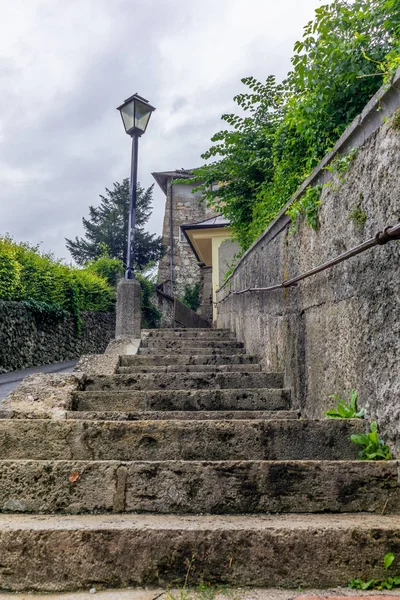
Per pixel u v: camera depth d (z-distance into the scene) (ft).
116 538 5.54
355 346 8.23
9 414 10.04
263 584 5.40
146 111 23.98
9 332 29.09
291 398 12.19
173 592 5.26
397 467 6.56
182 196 75.20
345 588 5.31
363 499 6.53
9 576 5.45
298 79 11.63
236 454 8.15
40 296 34.60
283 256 13.44
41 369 30.01
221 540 5.52
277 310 14.15
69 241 94.79
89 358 16.62
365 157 7.98
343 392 8.75
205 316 57.67
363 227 7.97
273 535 5.52
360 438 7.39
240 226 26.96
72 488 6.70
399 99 6.85
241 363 17.40
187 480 6.68
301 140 14.67
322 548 5.47
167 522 5.93
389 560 5.36
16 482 6.73
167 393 11.91
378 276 7.39
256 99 24.58
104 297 48.34
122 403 11.73
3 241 32.86
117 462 6.78
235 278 24.44
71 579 5.44
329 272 9.55
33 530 5.56
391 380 6.98
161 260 74.54
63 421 8.28
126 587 5.43
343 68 11.18
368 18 10.93
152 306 58.49
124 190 96.27
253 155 24.67
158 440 8.22
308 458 8.05
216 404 12.00
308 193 10.47
